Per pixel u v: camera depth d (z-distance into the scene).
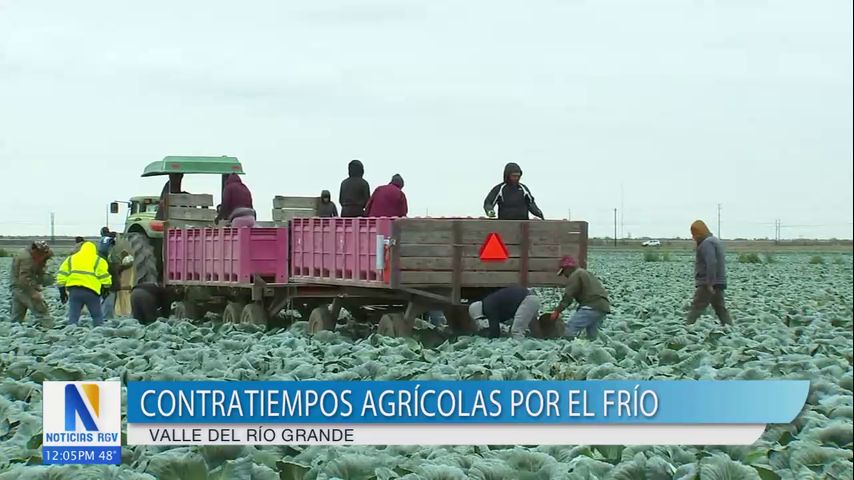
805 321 21.81
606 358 14.84
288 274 20.38
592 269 57.75
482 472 8.51
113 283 23.97
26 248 22.11
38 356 16.44
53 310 26.59
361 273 17.69
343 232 18.25
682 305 27.16
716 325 19.80
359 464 8.84
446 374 13.77
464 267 17.11
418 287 17.06
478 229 17.17
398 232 16.73
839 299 29.94
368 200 19.67
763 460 9.18
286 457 9.38
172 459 8.66
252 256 20.16
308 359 15.07
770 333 18.64
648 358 15.70
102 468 8.84
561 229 17.67
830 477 8.64
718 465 8.41
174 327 20.23
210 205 24.92
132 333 19.05
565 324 18.45
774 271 53.69
